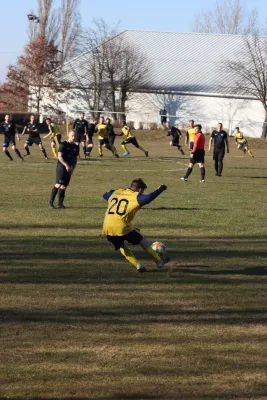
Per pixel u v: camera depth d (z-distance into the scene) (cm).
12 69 12188
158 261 1881
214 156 4878
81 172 4856
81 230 2539
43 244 2255
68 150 3045
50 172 4738
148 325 1395
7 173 4616
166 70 12688
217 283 1778
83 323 1400
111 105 12031
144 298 1609
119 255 2109
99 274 1844
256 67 11462
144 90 11994
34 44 12156
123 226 1819
